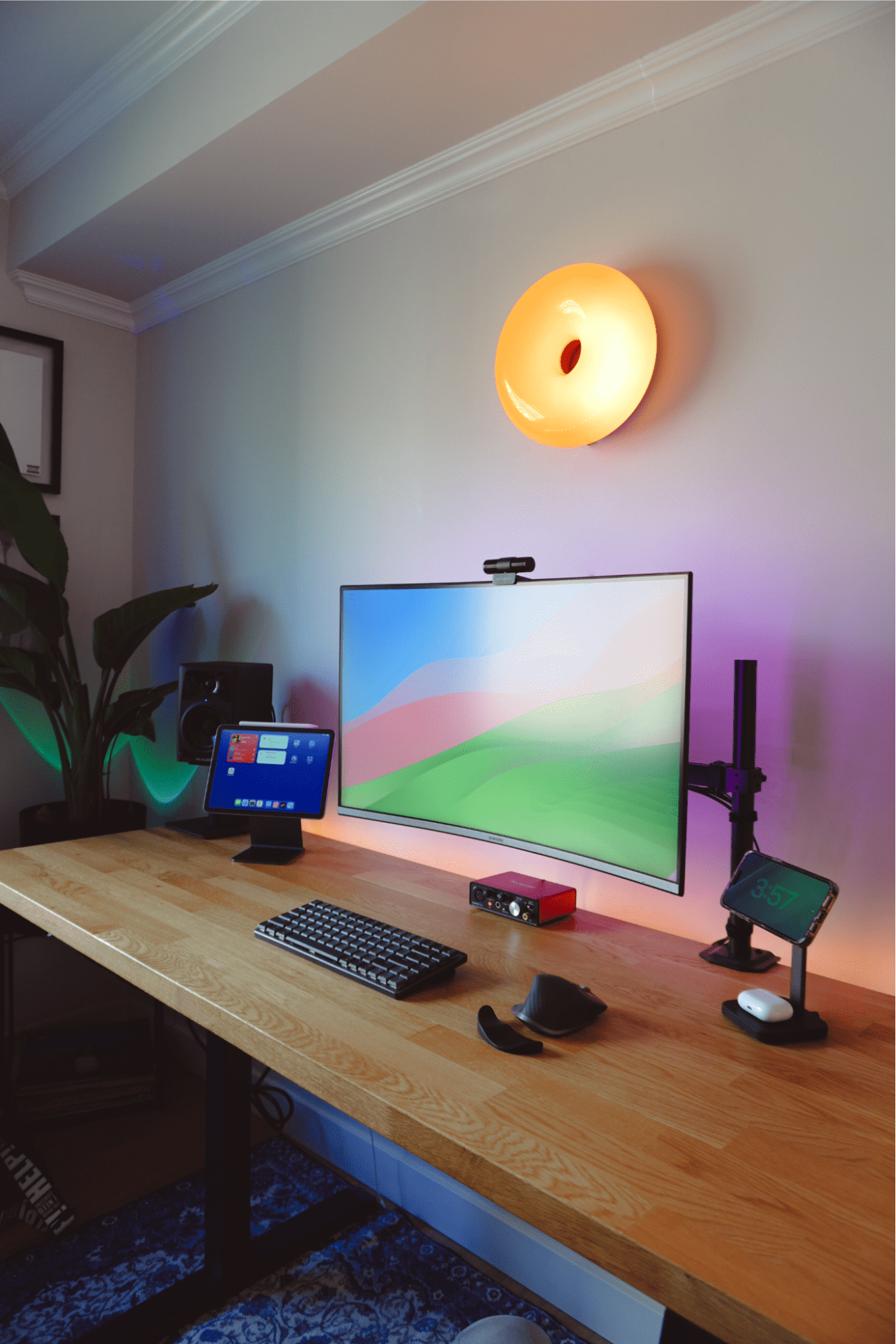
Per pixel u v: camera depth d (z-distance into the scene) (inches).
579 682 52.9
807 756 53.3
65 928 55.9
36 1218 71.7
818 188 53.0
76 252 96.9
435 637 62.3
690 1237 27.0
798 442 53.8
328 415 88.0
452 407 75.8
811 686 53.1
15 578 93.7
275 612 94.8
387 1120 34.3
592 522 65.1
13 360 104.4
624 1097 35.4
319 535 89.0
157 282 105.9
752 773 49.7
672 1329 29.5
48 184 96.0
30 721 107.0
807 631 53.3
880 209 50.5
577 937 55.1
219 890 62.8
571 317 60.4
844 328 51.9
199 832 80.1
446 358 76.3
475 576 73.7
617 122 63.1
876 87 50.7
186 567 108.0
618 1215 27.9
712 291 58.1
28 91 85.7
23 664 92.2
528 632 55.9
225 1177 64.1
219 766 75.9
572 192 66.6
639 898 61.8
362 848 79.8
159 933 53.3
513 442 70.9
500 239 71.9
